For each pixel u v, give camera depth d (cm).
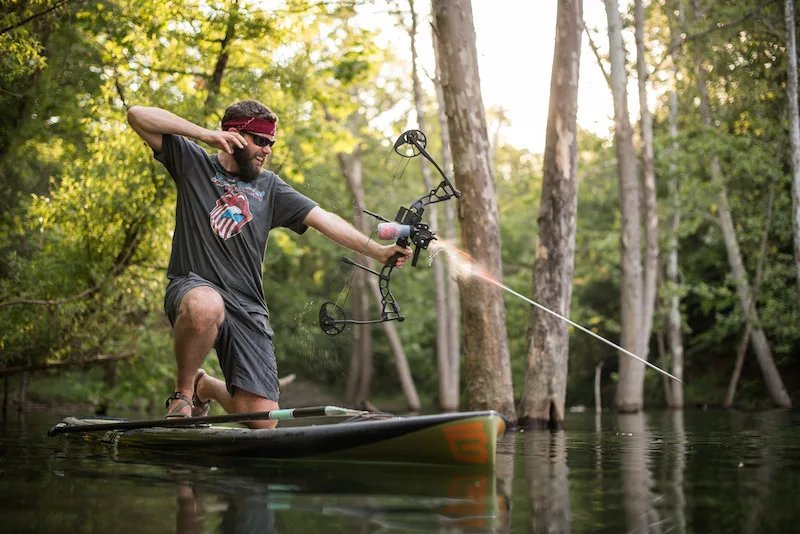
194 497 276
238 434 398
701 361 2198
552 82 937
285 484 304
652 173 1625
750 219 1702
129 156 971
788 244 1805
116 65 1046
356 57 1219
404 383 2231
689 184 1717
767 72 1614
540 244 930
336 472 335
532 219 2483
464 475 331
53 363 1010
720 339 1953
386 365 2920
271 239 1688
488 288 859
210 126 1072
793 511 254
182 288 437
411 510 255
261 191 468
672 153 1680
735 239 1742
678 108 1873
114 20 1021
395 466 353
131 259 1013
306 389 2673
